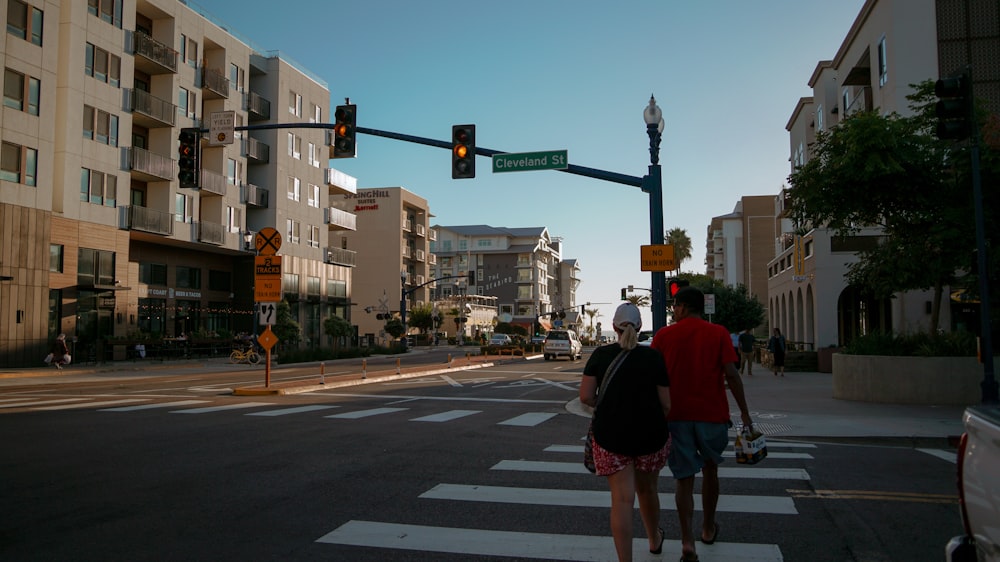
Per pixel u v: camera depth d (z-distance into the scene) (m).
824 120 36.97
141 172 38.88
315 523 6.04
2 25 30.38
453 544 5.45
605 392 4.64
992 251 14.16
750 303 46.97
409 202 87.50
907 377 15.36
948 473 8.32
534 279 116.31
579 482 7.75
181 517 6.19
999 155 14.47
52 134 32.69
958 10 25.52
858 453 9.89
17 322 30.69
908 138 15.92
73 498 6.86
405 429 12.14
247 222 51.09
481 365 37.34
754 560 5.08
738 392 5.26
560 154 15.41
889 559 5.11
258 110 50.28
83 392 19.81
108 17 37.09
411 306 86.56
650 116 15.29
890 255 16.23
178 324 45.72
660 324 15.12
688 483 5.06
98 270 36.00
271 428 12.00
